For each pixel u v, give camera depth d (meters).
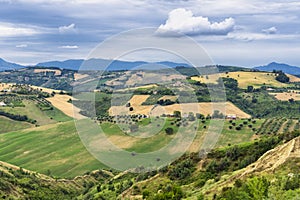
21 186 132.88
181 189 65.50
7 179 132.88
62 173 145.88
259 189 42.75
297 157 53.59
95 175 138.75
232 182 59.06
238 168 75.12
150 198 63.34
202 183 68.81
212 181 67.50
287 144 59.31
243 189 46.75
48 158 157.25
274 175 51.00
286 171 51.12
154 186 73.12
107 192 91.69
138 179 81.06
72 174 142.88
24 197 125.56
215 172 75.19
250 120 153.75
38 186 135.25
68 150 151.75
